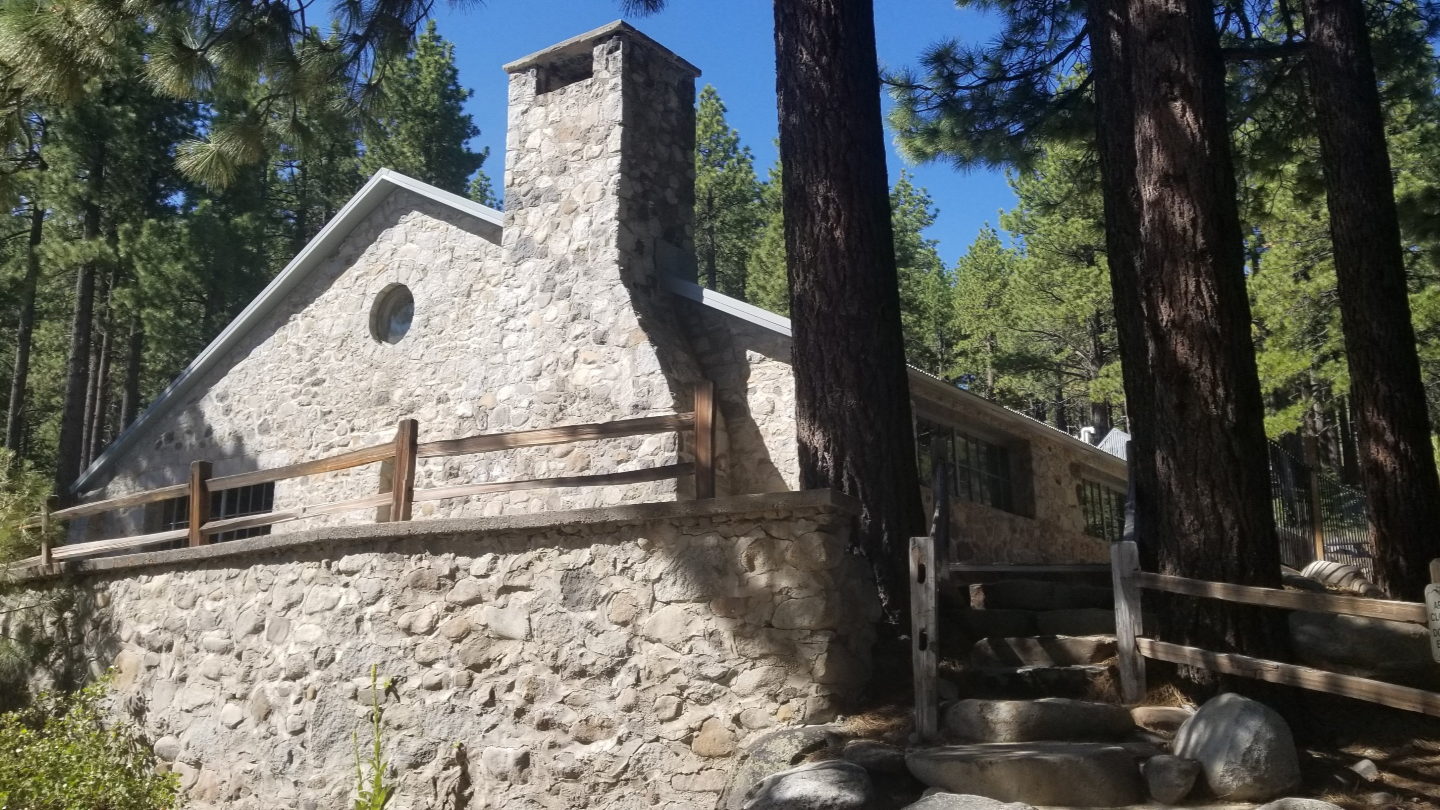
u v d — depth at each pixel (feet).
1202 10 21.13
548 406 36.63
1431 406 78.74
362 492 40.70
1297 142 39.17
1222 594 17.24
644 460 34.12
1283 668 16.38
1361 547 57.62
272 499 43.68
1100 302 85.20
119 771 25.34
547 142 38.93
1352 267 29.22
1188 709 18.29
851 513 19.49
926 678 17.56
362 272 43.47
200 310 72.84
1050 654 20.84
